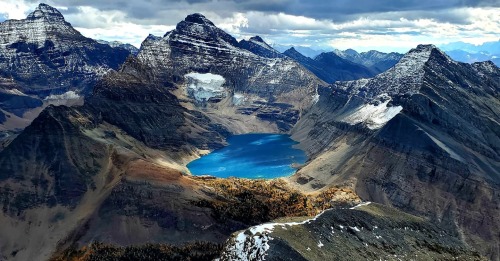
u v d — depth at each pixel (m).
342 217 182.75
